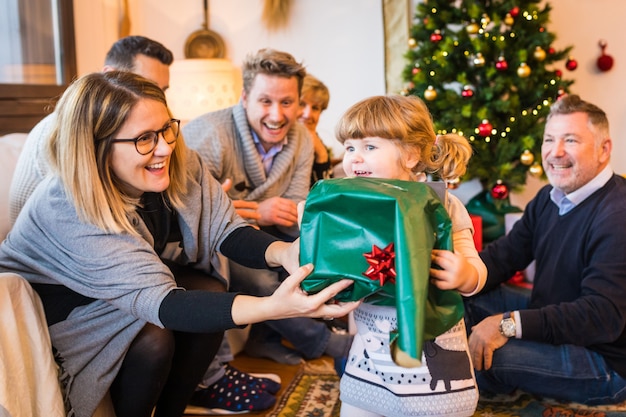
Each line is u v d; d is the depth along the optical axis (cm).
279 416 191
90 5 332
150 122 138
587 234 186
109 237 139
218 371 196
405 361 100
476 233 290
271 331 239
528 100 295
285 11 361
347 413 141
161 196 158
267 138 222
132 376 150
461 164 142
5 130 274
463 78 286
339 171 292
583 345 177
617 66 343
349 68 363
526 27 292
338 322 267
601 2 341
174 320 133
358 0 357
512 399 197
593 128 185
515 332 178
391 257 106
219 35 369
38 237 142
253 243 162
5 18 283
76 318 146
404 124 134
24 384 134
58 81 316
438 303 117
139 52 215
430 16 297
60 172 139
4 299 132
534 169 283
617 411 188
